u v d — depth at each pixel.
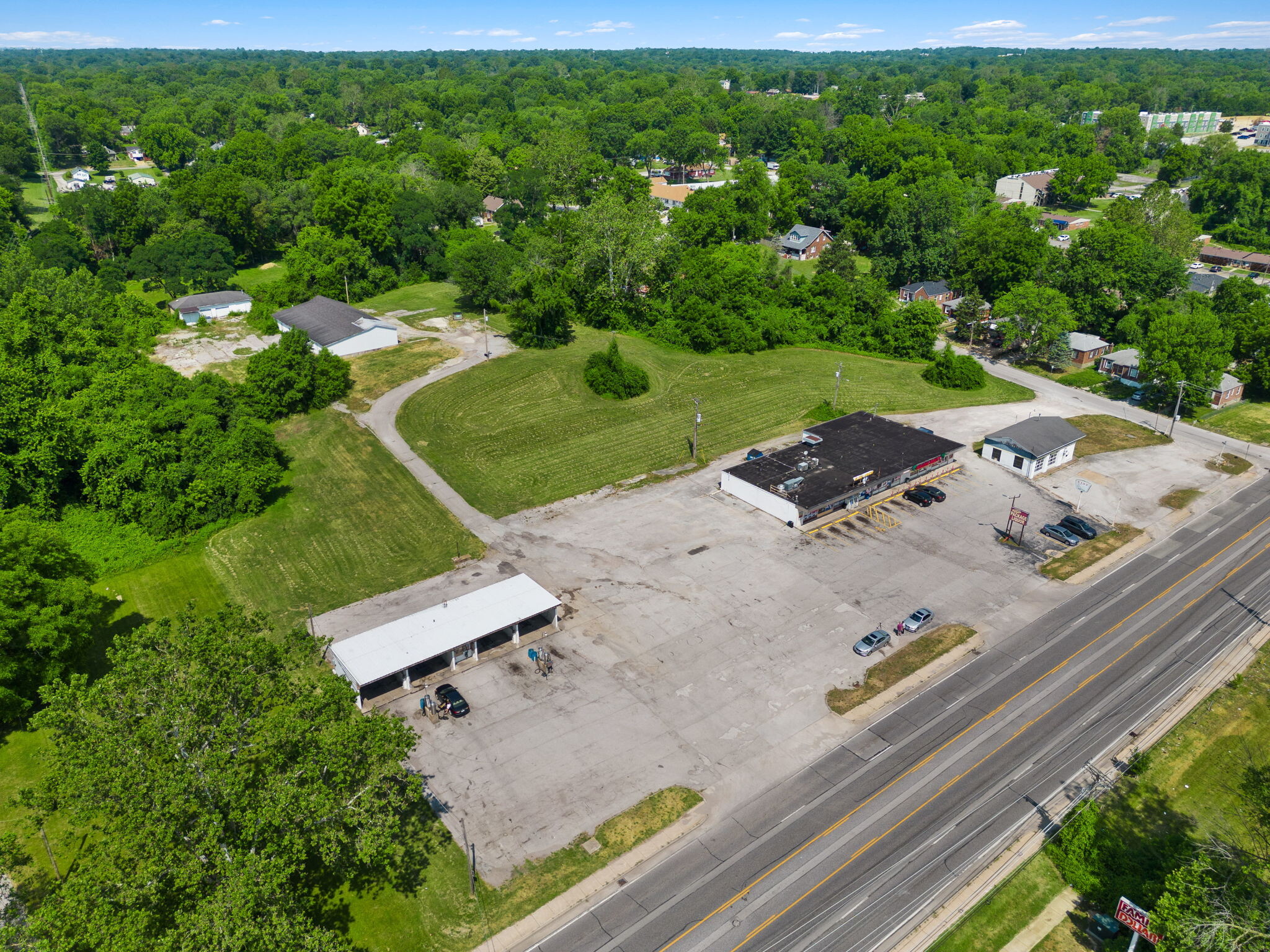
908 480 87.75
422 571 72.94
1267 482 88.69
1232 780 51.31
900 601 68.38
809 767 52.22
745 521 80.50
